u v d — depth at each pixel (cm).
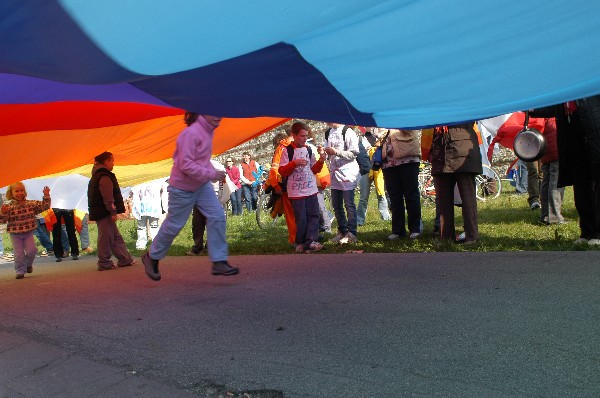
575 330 412
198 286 704
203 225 1016
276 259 855
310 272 719
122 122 795
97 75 441
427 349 404
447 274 627
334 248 902
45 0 334
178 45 402
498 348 392
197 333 496
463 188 802
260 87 542
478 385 339
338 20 397
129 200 2391
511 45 455
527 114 750
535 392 324
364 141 1170
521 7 398
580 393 319
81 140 883
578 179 716
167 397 367
